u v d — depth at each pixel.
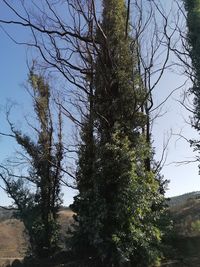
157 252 23.83
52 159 31.36
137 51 26.94
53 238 30.81
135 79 26.14
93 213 23.61
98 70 26.27
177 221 31.16
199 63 30.31
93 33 26.72
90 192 24.22
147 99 27.22
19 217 31.73
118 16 26.78
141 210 23.73
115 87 25.84
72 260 25.55
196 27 30.47
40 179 31.58
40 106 31.80
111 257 22.86
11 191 31.58
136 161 24.52
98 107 25.53
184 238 27.50
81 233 24.78
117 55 26.30
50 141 31.44
